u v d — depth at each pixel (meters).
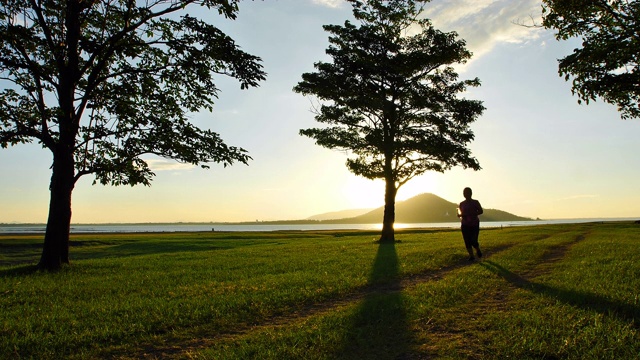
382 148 24.95
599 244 16.62
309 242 26.11
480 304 6.77
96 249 29.59
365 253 15.38
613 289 7.13
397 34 25.91
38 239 40.53
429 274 10.33
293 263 12.77
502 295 7.39
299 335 5.28
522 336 4.91
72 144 13.76
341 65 26.00
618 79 11.91
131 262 14.55
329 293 7.90
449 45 24.23
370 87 25.58
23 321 6.21
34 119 12.91
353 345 4.97
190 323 6.05
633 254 12.35
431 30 24.89
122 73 14.34
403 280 9.57
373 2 25.53
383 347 4.88
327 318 6.04
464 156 24.34
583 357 4.17
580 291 7.07
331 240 28.14
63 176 13.59
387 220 25.16
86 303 7.50
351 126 27.11
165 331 5.82
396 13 25.47
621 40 11.73
